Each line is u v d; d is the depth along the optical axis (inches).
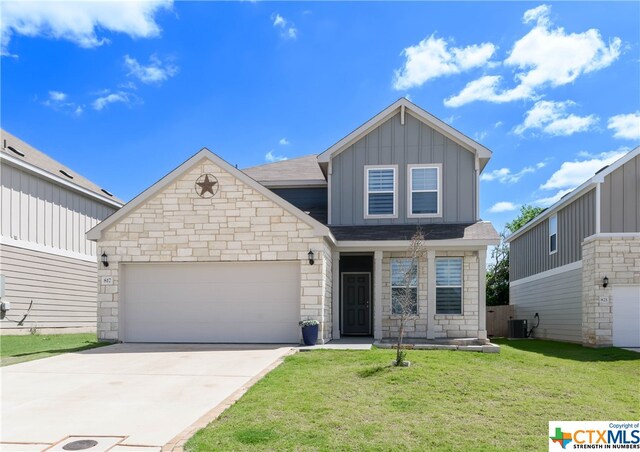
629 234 609.3
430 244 551.2
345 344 509.4
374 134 636.7
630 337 603.2
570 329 714.2
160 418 248.4
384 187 631.2
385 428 226.1
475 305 574.9
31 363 402.0
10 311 650.8
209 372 359.6
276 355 430.0
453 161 623.2
